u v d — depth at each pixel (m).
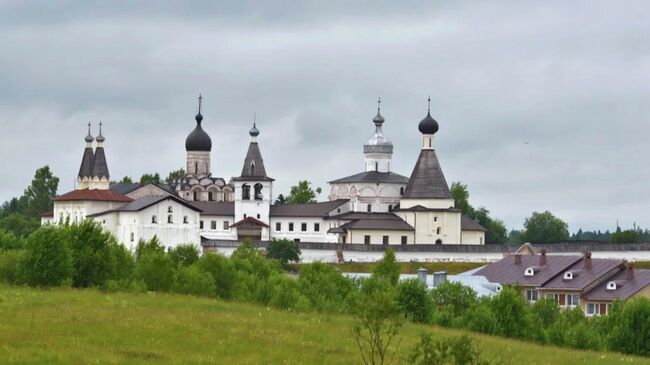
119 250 172.50
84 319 122.25
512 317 152.50
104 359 102.50
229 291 173.00
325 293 172.62
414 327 144.12
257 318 134.75
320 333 126.12
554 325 156.00
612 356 137.25
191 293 165.38
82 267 163.88
